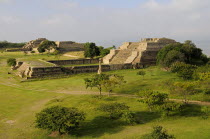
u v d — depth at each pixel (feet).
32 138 94.58
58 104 142.92
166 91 167.02
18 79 234.79
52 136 96.99
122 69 296.71
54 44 477.77
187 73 198.59
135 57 325.42
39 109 134.51
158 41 360.28
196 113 121.08
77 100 151.53
